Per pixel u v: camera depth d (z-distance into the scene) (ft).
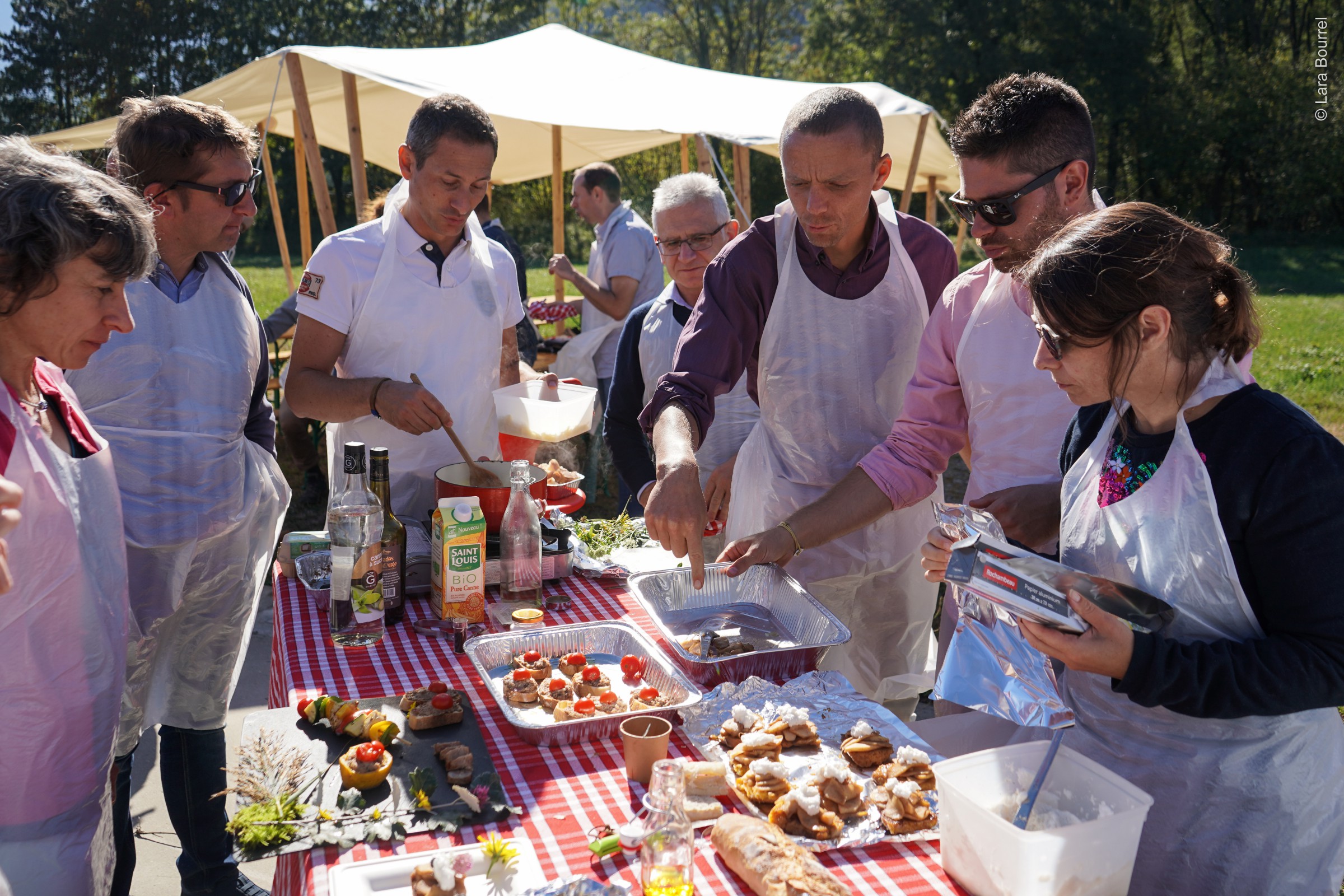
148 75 128.88
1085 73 94.38
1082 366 4.65
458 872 4.10
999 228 6.55
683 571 7.16
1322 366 39.73
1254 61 94.79
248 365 8.02
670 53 119.75
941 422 7.58
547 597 7.26
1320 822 4.95
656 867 3.93
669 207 10.46
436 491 7.91
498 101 21.22
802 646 6.22
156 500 7.43
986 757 4.45
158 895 9.05
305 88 20.89
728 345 8.28
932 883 4.19
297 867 4.35
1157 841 5.10
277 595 7.42
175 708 8.19
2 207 4.43
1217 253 4.51
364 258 8.63
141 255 4.93
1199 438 4.62
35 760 4.96
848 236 7.89
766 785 4.70
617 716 5.32
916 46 100.89
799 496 8.76
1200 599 4.74
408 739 5.19
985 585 4.56
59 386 5.49
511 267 9.70
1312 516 4.32
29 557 4.77
